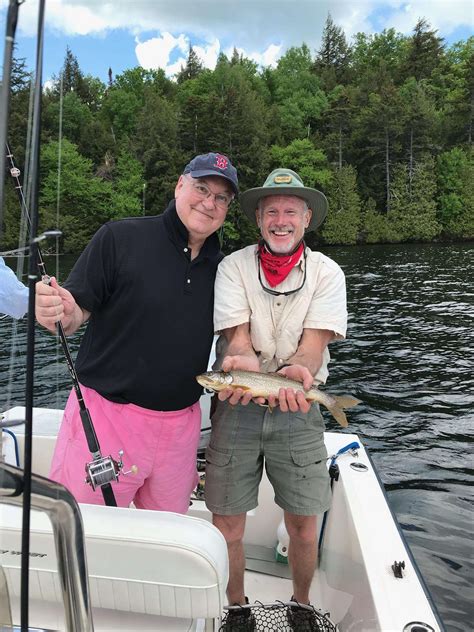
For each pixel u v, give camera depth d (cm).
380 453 671
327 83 7269
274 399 230
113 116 5562
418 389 922
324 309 242
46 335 1222
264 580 286
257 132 4884
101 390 224
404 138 5319
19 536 149
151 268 223
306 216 246
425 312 1641
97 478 197
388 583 196
